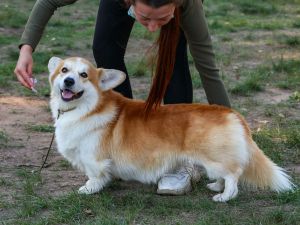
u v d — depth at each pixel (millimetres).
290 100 7031
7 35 10945
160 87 3807
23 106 6766
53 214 3711
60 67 4000
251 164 3895
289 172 4492
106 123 3938
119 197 4020
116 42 4383
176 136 3844
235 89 7387
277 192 4000
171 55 3723
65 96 3877
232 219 3586
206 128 3791
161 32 3678
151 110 3924
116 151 3941
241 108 6672
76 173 4617
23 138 5582
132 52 9961
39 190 4223
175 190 4023
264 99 7137
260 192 4098
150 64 3980
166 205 3840
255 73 8289
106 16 4281
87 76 3914
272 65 8820
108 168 3990
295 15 14094
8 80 7828
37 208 3826
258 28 12242
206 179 4383
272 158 4801
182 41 4367
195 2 3756
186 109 3910
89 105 3928
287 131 5590
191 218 3639
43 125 5992
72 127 3943
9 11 12914
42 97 7141
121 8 4203
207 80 4199
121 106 4020
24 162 4910
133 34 11188
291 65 8789
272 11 14445
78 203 3826
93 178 4047
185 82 4547
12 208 3891
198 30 3893
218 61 9211
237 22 12711
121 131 3930
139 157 3908
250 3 15047
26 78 3953
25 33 3998
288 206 3812
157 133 3877
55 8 4016
